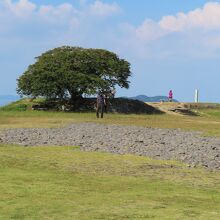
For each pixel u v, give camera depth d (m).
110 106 67.75
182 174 17.56
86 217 10.90
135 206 12.09
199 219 10.98
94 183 15.14
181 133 34.03
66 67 67.25
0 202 12.07
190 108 78.12
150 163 19.95
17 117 49.81
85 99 69.75
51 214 11.07
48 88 66.12
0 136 29.30
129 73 72.06
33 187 14.01
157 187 14.84
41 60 68.88
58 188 14.04
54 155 21.48
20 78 68.56
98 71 69.50
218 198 13.45
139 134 31.95
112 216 11.03
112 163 19.62
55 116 52.56
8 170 16.86
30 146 24.89
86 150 23.70
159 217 11.05
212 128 39.56
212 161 21.00
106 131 33.38
